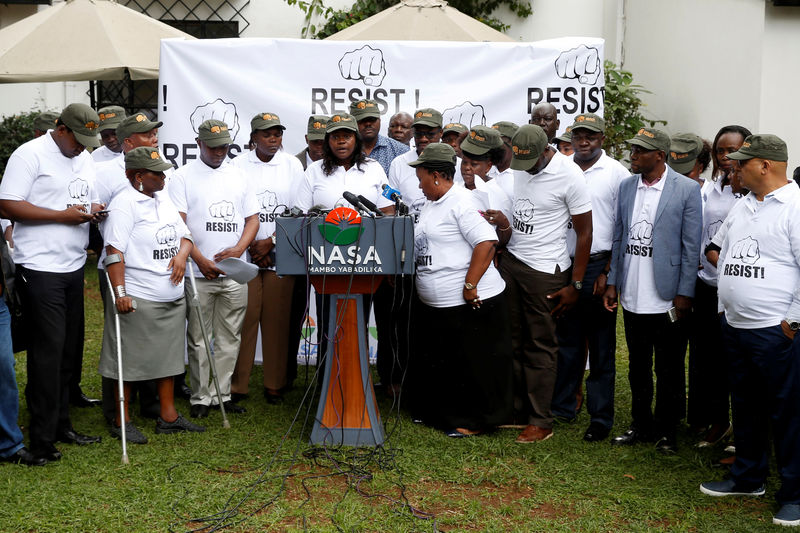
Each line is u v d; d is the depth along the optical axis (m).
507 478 4.75
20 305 4.79
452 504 4.36
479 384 5.41
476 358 5.39
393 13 8.20
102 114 6.18
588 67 6.93
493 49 6.95
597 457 5.09
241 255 5.71
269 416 5.84
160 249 5.26
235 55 6.89
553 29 12.10
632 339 5.25
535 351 5.43
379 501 4.39
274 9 12.02
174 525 4.07
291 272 5.01
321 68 6.93
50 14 8.77
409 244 4.96
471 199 5.29
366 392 5.16
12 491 4.40
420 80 6.95
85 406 6.07
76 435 5.23
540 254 5.40
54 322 4.88
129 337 5.22
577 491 4.58
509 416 5.50
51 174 4.92
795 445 4.16
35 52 8.39
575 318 5.68
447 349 5.43
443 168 5.23
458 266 5.32
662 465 4.98
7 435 4.81
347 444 5.16
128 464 4.82
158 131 6.91
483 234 5.21
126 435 5.25
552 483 4.67
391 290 6.07
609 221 5.49
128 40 8.62
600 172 5.54
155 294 5.24
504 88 6.93
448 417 5.47
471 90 6.95
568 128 6.39
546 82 6.96
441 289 5.36
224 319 5.86
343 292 5.13
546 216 5.36
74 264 5.03
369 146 6.23
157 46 8.77
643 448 5.25
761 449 4.46
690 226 5.00
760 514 4.32
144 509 4.23
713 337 5.30
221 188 5.72
